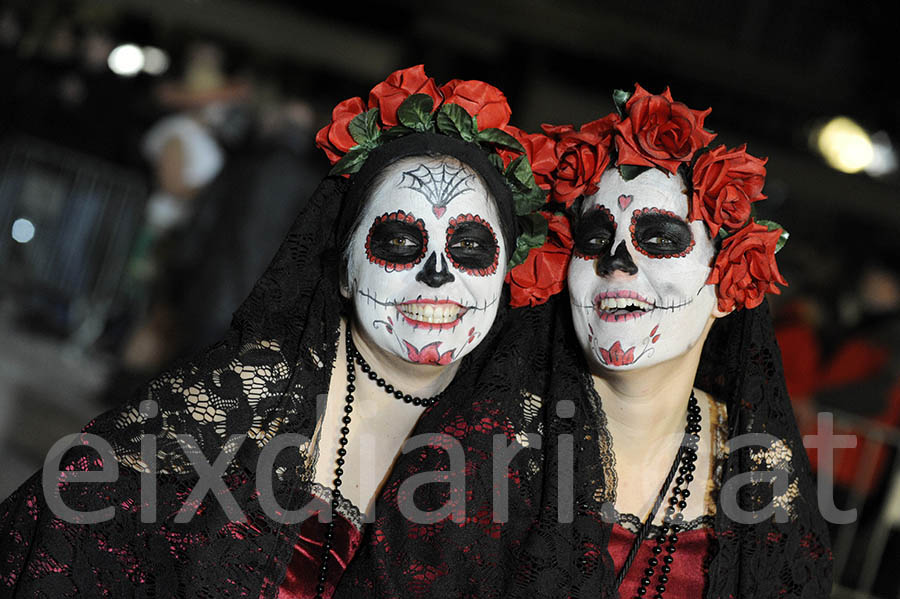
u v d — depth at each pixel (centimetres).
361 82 866
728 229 252
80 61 750
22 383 585
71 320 700
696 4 966
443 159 246
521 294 262
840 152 923
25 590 235
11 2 757
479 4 881
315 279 256
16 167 724
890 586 489
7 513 247
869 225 920
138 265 680
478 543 245
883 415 496
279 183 550
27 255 723
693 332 253
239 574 239
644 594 260
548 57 912
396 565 241
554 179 261
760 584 256
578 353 263
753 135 955
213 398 242
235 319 252
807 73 980
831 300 591
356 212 248
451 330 242
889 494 486
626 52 918
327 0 856
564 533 247
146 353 614
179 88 691
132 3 798
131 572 240
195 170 652
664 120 248
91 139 727
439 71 888
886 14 967
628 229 249
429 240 241
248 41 834
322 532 250
